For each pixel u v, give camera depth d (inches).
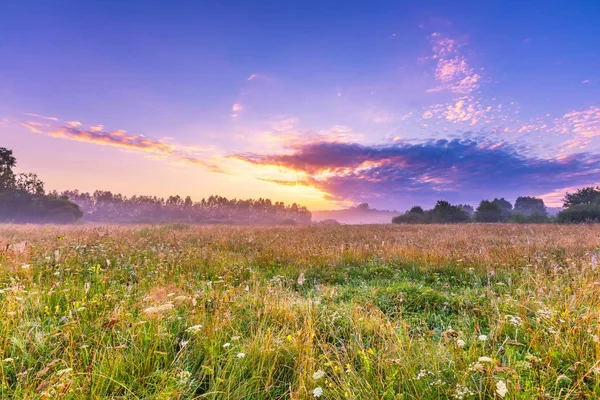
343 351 116.0
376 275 270.8
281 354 111.9
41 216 2114.9
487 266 245.6
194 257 305.7
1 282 181.9
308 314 139.6
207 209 6584.6
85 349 102.6
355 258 323.3
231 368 102.8
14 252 245.3
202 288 188.7
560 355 101.3
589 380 87.2
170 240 460.8
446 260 291.3
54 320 125.4
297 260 312.7
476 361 97.4
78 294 162.1
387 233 673.0
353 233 675.4
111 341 111.9
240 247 420.2
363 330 137.8
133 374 96.2
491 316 147.3
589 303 134.9
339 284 249.9
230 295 174.1
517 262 267.6
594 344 97.6
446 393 84.7
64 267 231.6
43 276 212.4
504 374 85.4
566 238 434.6
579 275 188.2
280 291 191.2
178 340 123.4
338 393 88.4
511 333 126.6
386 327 130.8
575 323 113.3
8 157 2268.7
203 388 97.8
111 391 90.5
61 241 318.3
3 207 2037.4
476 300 179.0
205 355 110.4
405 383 92.2
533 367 90.2
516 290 181.3
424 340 119.3
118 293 178.5
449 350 105.0
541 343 108.6
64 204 2274.9
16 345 104.3
